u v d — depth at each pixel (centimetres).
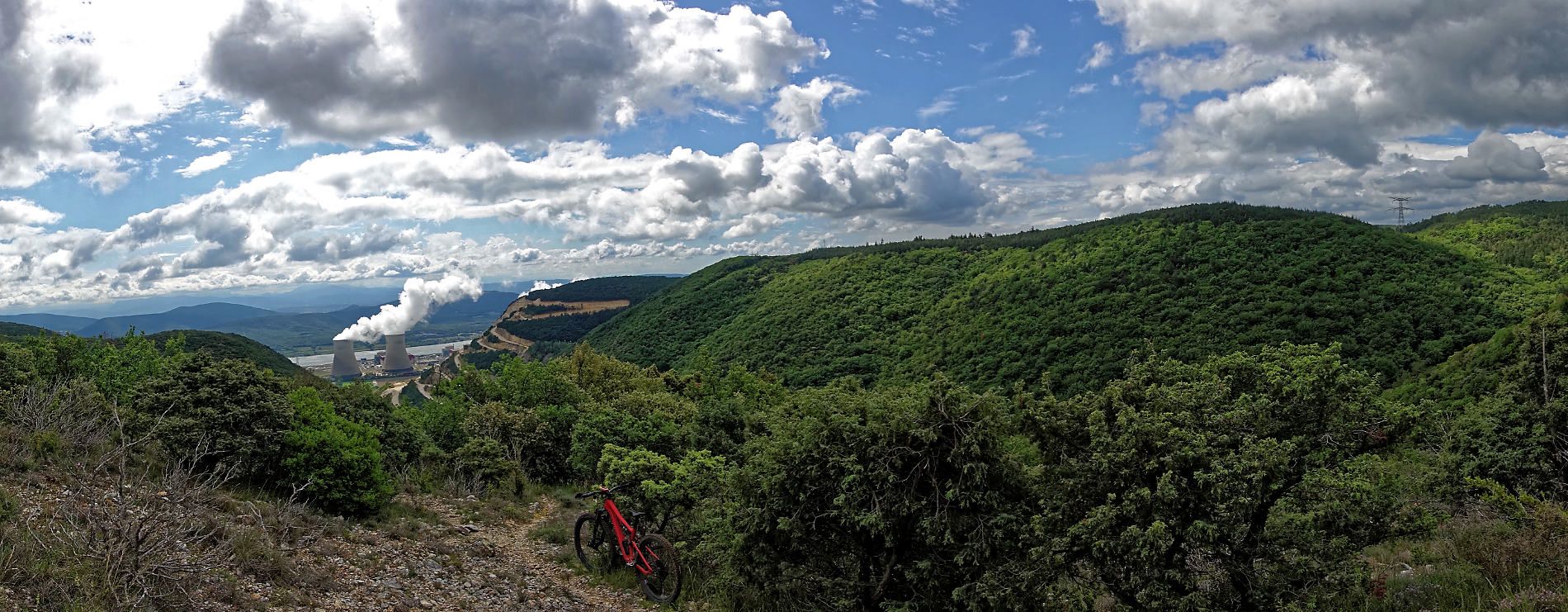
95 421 958
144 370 1894
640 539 923
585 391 3309
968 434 719
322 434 1070
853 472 742
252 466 1016
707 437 1639
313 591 680
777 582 833
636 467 1025
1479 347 3238
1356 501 618
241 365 1133
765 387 3422
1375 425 675
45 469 794
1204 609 601
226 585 607
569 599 857
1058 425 711
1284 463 613
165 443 974
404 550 926
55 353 1831
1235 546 645
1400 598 685
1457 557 771
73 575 500
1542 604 589
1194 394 677
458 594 789
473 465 1697
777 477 788
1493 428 922
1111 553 634
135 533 536
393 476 1428
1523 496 763
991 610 696
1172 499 614
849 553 827
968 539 717
